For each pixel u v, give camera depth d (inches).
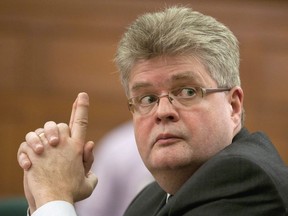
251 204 204.4
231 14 614.2
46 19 612.4
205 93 225.5
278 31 627.2
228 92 233.8
